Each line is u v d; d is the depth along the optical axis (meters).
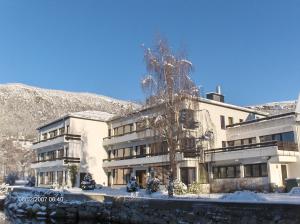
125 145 53.41
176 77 31.03
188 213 23.22
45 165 60.06
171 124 30.73
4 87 179.88
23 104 165.38
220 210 21.34
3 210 43.81
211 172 40.81
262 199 22.39
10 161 96.25
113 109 195.25
